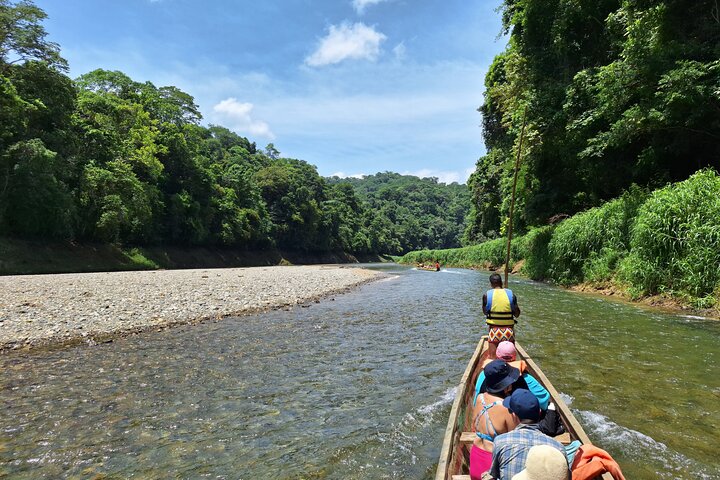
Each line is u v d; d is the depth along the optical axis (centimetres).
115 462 414
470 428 429
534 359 704
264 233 7144
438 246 15088
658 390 557
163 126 5522
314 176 10031
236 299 1548
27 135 3191
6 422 502
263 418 514
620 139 1577
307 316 1233
